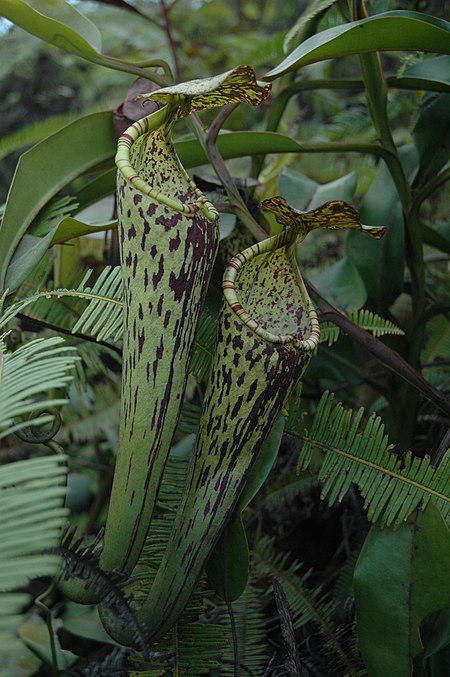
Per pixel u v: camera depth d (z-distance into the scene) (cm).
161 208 70
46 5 85
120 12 161
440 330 101
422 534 76
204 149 84
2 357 70
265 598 88
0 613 58
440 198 119
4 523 60
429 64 90
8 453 122
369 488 78
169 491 81
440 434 91
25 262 80
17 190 82
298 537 98
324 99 138
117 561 72
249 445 73
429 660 83
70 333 85
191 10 173
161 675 78
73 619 88
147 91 86
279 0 182
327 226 75
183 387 72
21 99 170
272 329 77
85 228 81
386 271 93
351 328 82
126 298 71
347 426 79
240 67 71
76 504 108
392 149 89
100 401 108
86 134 85
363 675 81
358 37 78
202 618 84
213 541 74
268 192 113
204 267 71
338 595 89
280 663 82
